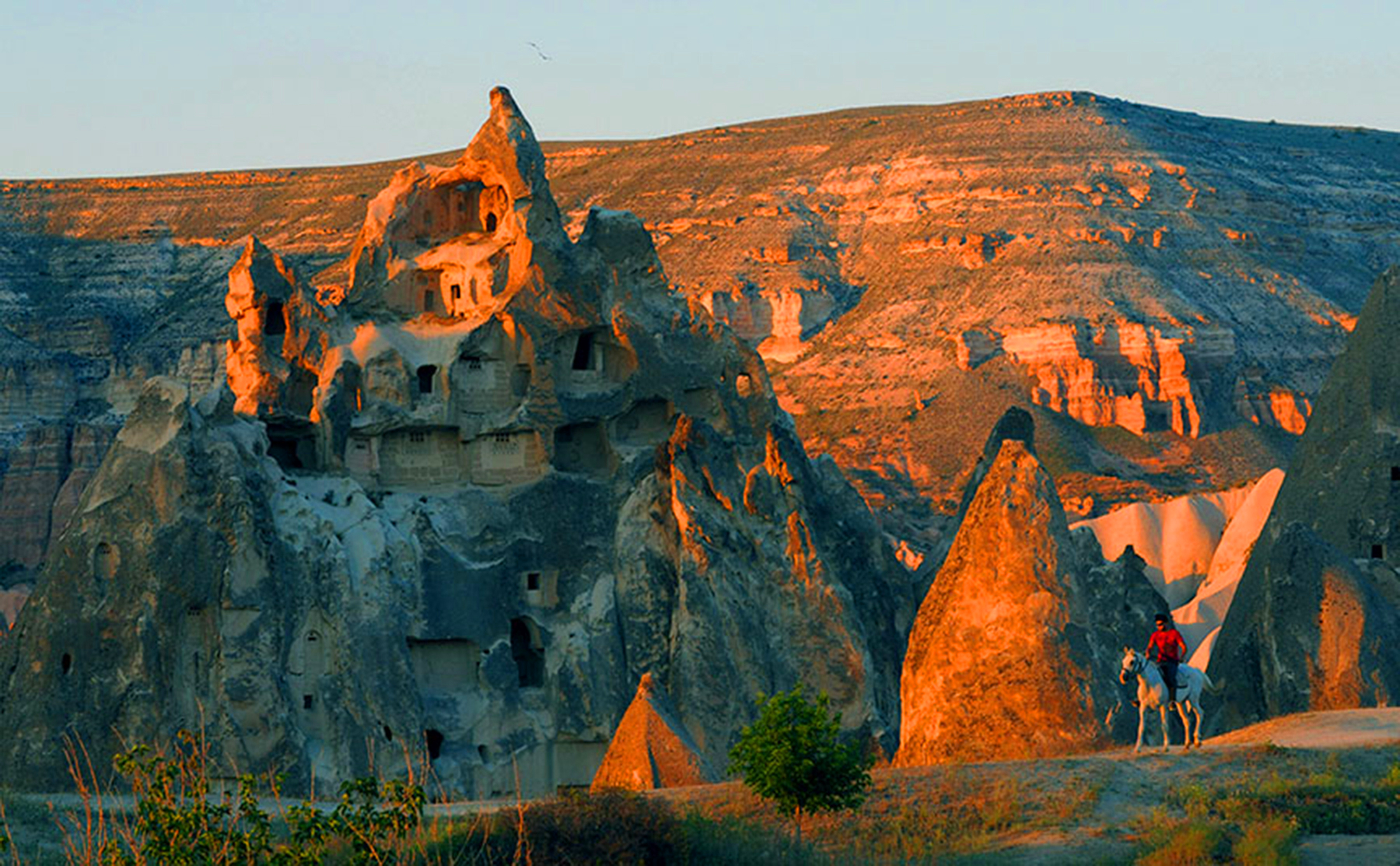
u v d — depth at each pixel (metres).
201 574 87.88
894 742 92.38
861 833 46.41
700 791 51.47
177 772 40.47
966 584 64.06
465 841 44.09
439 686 95.62
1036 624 62.34
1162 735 63.38
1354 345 78.00
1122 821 45.09
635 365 102.12
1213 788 46.62
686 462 96.50
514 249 103.06
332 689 90.00
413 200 106.50
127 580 87.88
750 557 94.75
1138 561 91.75
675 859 44.81
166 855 39.25
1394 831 43.50
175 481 88.56
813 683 92.88
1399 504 74.81
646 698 73.25
